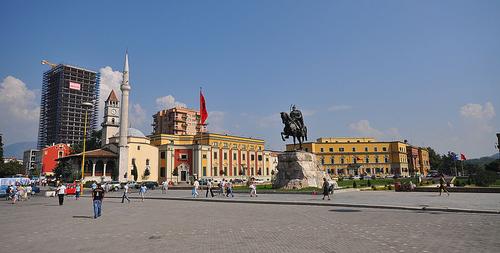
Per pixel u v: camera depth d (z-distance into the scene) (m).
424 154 161.50
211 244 12.07
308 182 40.88
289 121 43.62
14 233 15.23
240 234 13.94
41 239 13.68
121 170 86.81
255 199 31.06
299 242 12.10
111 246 12.04
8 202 35.78
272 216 19.67
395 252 10.32
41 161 141.88
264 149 123.31
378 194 35.03
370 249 10.78
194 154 100.12
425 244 11.27
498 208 20.61
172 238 13.31
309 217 18.84
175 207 27.14
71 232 15.27
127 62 90.69
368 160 132.88
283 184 42.03
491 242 11.40
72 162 92.88
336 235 13.24
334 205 25.16
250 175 114.31
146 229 15.66
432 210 21.19
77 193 41.66
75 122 175.62
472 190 35.81
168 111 150.00
